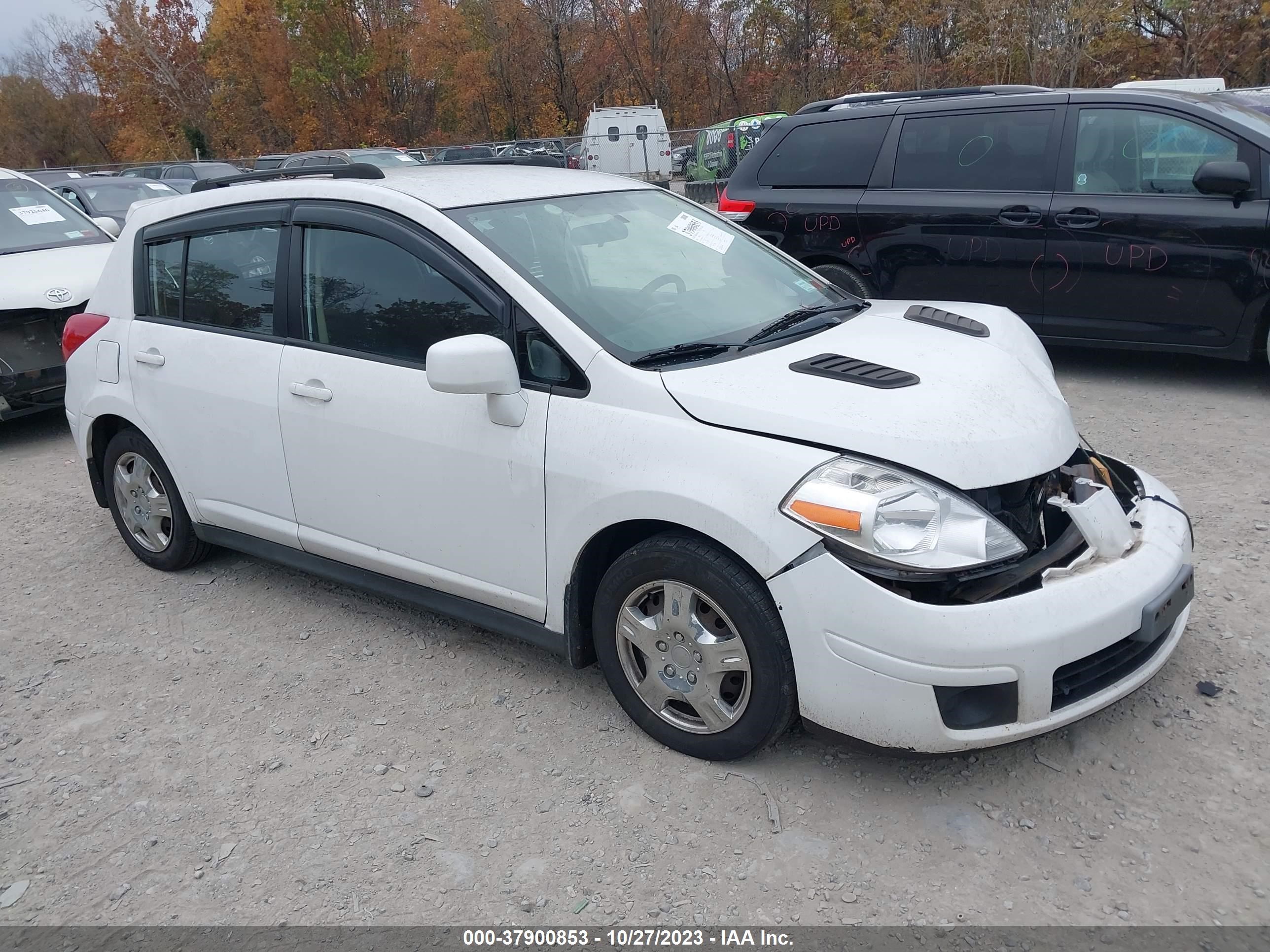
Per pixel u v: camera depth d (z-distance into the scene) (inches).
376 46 1726.1
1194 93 253.3
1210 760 114.4
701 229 158.1
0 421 287.4
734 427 109.7
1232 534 169.8
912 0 1065.5
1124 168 249.0
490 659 147.7
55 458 266.5
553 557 123.7
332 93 1745.8
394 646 153.3
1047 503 112.1
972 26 965.2
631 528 119.5
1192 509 181.6
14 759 130.0
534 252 132.9
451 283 131.0
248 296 155.4
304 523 153.3
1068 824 106.3
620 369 117.5
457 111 1752.0
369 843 110.3
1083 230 251.6
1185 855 100.9
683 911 98.0
